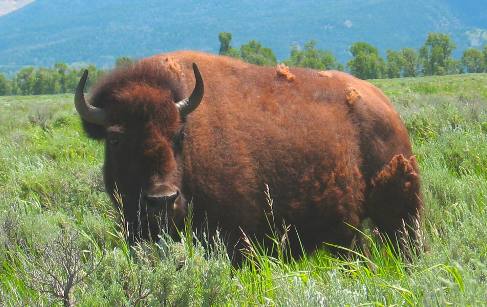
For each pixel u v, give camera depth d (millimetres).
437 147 19922
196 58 12547
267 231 12164
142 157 10469
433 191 15375
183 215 11039
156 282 7926
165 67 11727
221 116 11898
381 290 8789
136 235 10641
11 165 21375
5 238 12359
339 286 8422
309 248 12734
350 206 12867
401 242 12977
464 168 17578
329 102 13133
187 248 9445
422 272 9016
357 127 13125
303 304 7957
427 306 7727
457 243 10375
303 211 12430
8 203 15523
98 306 8312
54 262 8750
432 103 36250
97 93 11359
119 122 10680
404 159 13055
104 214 14805
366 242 13273
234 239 11734
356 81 14094
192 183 11305
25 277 10258
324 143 12586
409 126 24672
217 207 11523
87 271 8867
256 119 12211
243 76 12727
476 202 14086
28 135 30281
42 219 13797
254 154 11984
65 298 8039
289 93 12852
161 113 10648
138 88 10820
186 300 7922
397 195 12992
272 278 9414
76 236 10500
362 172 13078
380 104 13586
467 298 7680
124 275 8570
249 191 11844
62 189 17078
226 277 8680
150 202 10203
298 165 12312
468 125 23547
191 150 11352
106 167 11492
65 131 32312
